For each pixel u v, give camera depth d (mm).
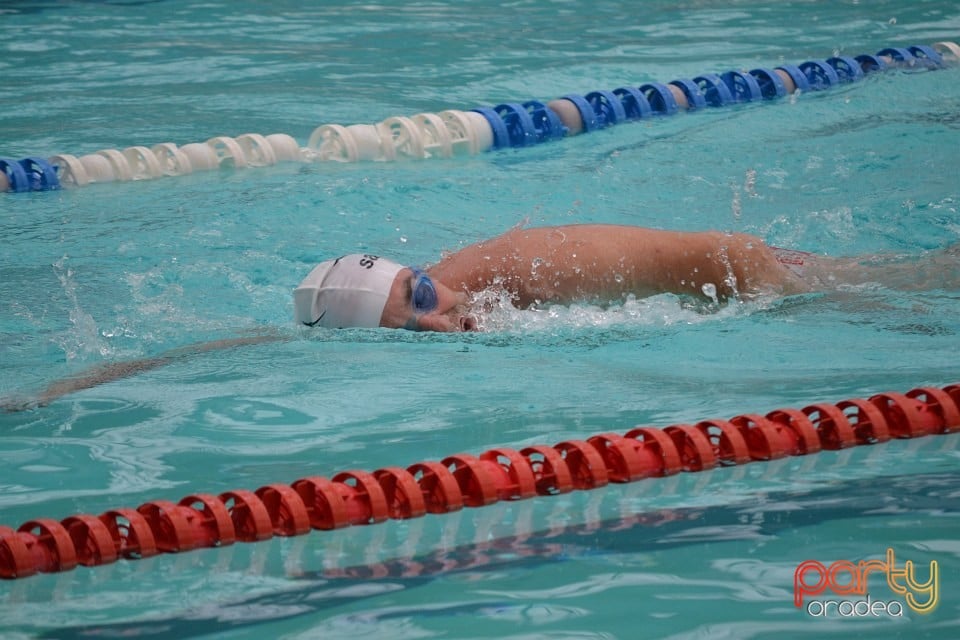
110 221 12594
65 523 5652
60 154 15539
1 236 12047
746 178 13875
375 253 11266
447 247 11414
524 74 20719
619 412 7430
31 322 9492
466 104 18672
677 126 17109
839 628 4586
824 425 7105
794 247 11203
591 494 6297
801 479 6438
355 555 5512
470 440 6973
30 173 14680
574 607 4852
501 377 8211
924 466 6586
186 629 4723
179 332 9352
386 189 13727
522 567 5312
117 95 19375
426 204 13094
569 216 12500
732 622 4668
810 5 27531
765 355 8531
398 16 26719
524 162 15289
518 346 8898
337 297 9164
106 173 14672
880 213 12156
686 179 13945
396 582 5172
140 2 28000
